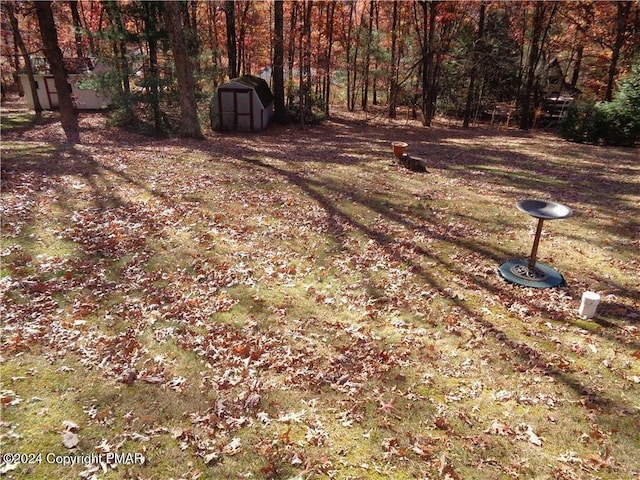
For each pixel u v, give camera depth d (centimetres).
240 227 754
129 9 1736
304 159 1335
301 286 579
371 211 859
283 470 308
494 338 473
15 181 888
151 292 543
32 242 643
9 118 2364
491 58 2738
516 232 767
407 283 591
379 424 352
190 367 413
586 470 313
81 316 483
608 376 414
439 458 320
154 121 1980
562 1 2428
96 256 620
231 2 2592
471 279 604
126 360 416
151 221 749
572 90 3150
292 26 2431
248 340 459
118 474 300
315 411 365
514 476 307
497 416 364
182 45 1573
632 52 2272
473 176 1170
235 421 349
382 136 2172
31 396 364
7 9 2188
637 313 519
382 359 435
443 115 3159
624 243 725
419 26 2997
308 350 446
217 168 1133
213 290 555
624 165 1362
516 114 2908
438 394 389
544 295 561
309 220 804
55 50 1414
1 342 430
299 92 2527
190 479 298
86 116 2550
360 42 2784
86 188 891
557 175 1211
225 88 2262
